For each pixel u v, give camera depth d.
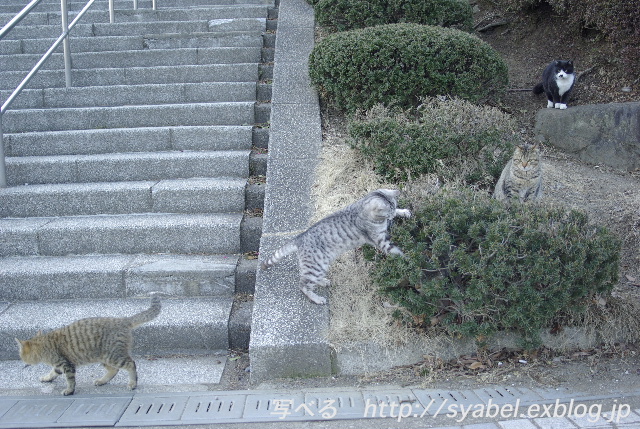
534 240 3.54
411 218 3.75
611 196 5.21
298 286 4.09
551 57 7.78
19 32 8.00
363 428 3.07
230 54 7.40
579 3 6.98
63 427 3.17
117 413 3.28
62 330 3.53
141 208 5.24
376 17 6.93
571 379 3.56
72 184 5.47
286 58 7.08
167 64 7.40
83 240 4.86
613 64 7.14
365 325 3.76
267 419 3.18
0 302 4.52
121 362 3.57
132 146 5.93
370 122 4.85
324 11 7.12
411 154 4.68
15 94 5.51
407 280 3.70
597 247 3.56
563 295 3.51
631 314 3.93
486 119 4.97
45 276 4.50
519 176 4.45
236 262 4.65
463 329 3.53
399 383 3.56
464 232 3.65
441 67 5.74
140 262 4.66
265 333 3.69
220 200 5.19
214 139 5.93
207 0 9.30
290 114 6.01
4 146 5.73
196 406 3.34
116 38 7.73
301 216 4.59
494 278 3.41
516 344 3.84
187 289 4.54
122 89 6.64
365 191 4.70
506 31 8.57
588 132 5.93
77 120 6.25
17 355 4.13
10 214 5.20
